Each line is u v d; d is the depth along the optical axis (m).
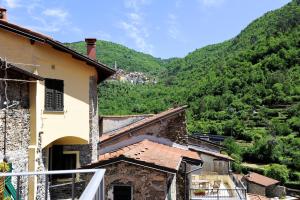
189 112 95.31
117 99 70.25
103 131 27.92
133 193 13.64
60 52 17.31
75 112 18.19
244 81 106.44
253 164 70.00
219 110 95.94
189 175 20.39
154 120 21.88
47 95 16.73
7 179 11.77
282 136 79.94
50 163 18.25
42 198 15.21
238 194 22.61
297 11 134.25
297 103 93.69
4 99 12.95
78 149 19.11
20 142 13.82
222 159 30.61
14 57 15.64
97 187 3.36
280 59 111.00
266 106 98.06
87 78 19.06
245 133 81.25
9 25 15.16
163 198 13.47
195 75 120.50
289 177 64.31
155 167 13.42
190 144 31.64
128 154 15.42
